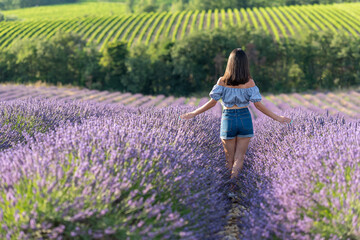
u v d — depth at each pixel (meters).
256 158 3.96
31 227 1.89
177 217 2.23
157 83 58.44
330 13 86.25
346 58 57.91
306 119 4.87
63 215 2.00
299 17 84.19
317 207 2.42
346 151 2.92
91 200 2.12
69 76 60.25
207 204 2.68
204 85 58.81
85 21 87.56
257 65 59.03
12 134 3.84
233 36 60.62
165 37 63.19
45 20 90.25
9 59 59.28
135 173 2.48
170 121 4.57
